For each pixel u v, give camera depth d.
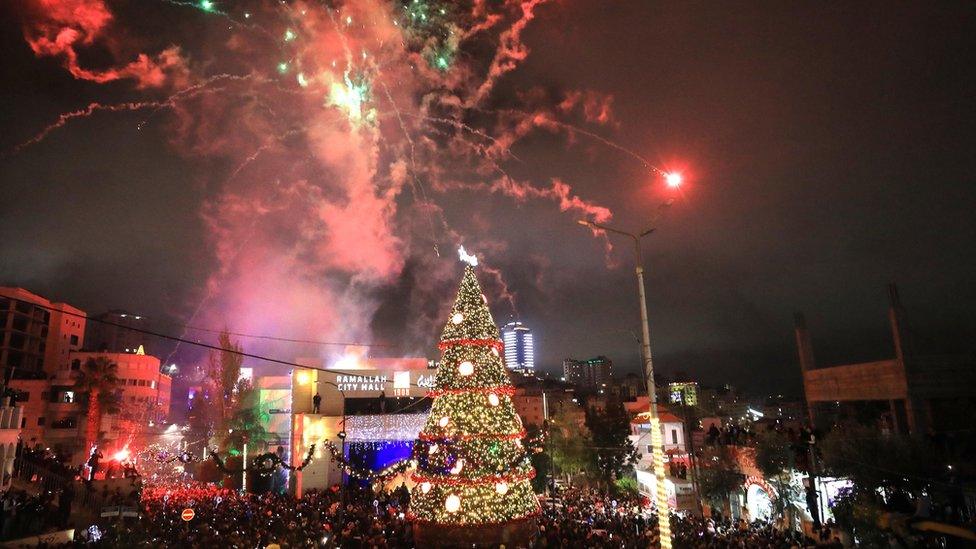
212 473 64.62
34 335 76.31
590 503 40.34
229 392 66.75
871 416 45.12
